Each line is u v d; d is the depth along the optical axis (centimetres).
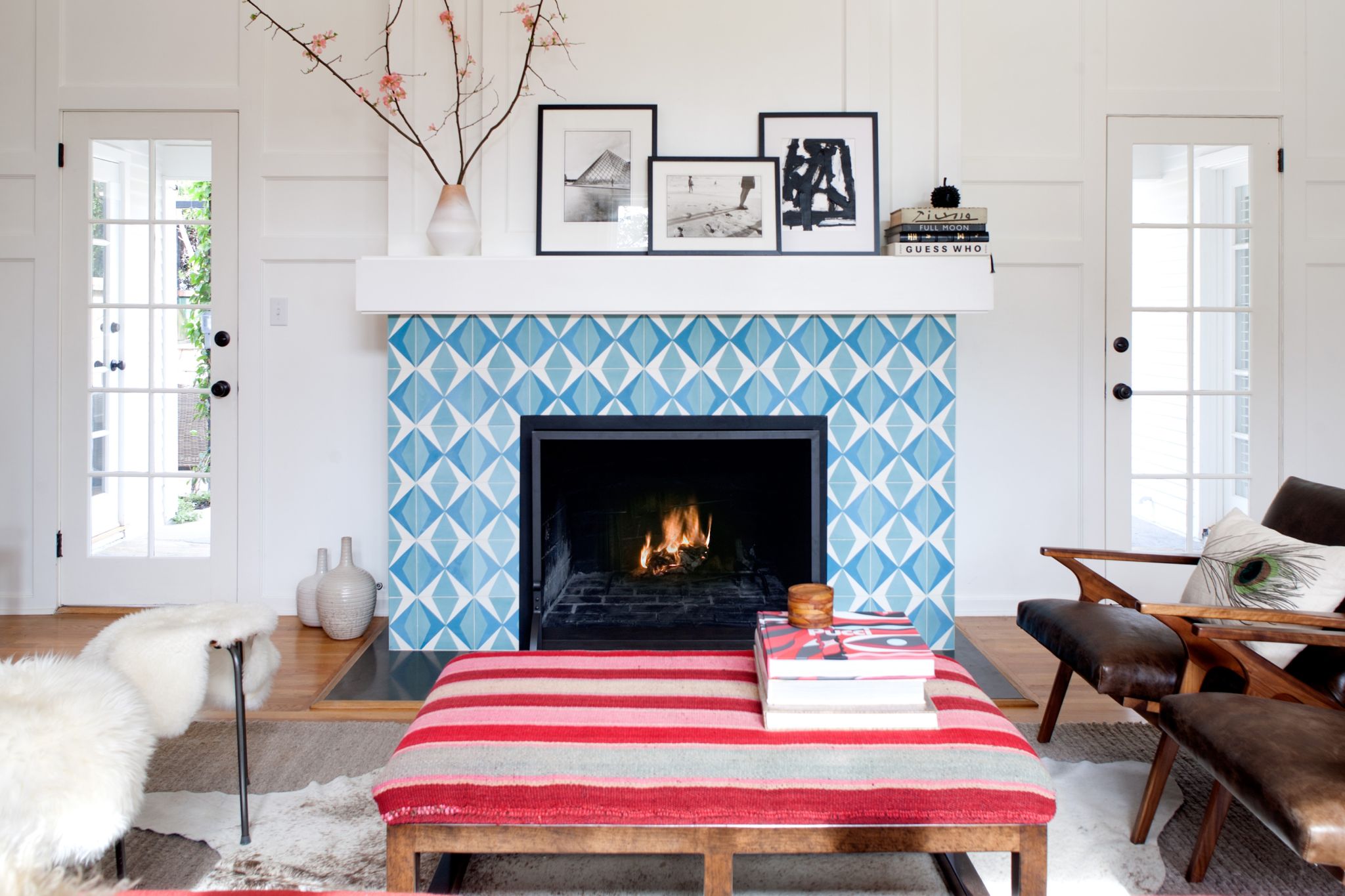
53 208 356
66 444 361
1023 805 142
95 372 362
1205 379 363
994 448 362
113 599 363
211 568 362
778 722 156
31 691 146
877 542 310
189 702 183
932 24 306
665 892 180
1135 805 212
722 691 172
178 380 363
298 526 363
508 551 309
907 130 307
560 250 302
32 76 354
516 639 311
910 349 306
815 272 296
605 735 154
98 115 355
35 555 362
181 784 221
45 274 358
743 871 188
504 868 188
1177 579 365
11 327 359
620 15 305
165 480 363
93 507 363
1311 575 195
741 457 318
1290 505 227
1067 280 359
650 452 317
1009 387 361
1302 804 137
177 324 361
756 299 296
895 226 301
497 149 305
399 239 309
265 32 353
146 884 179
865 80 305
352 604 329
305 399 360
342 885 179
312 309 358
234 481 361
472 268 296
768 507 322
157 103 354
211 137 355
